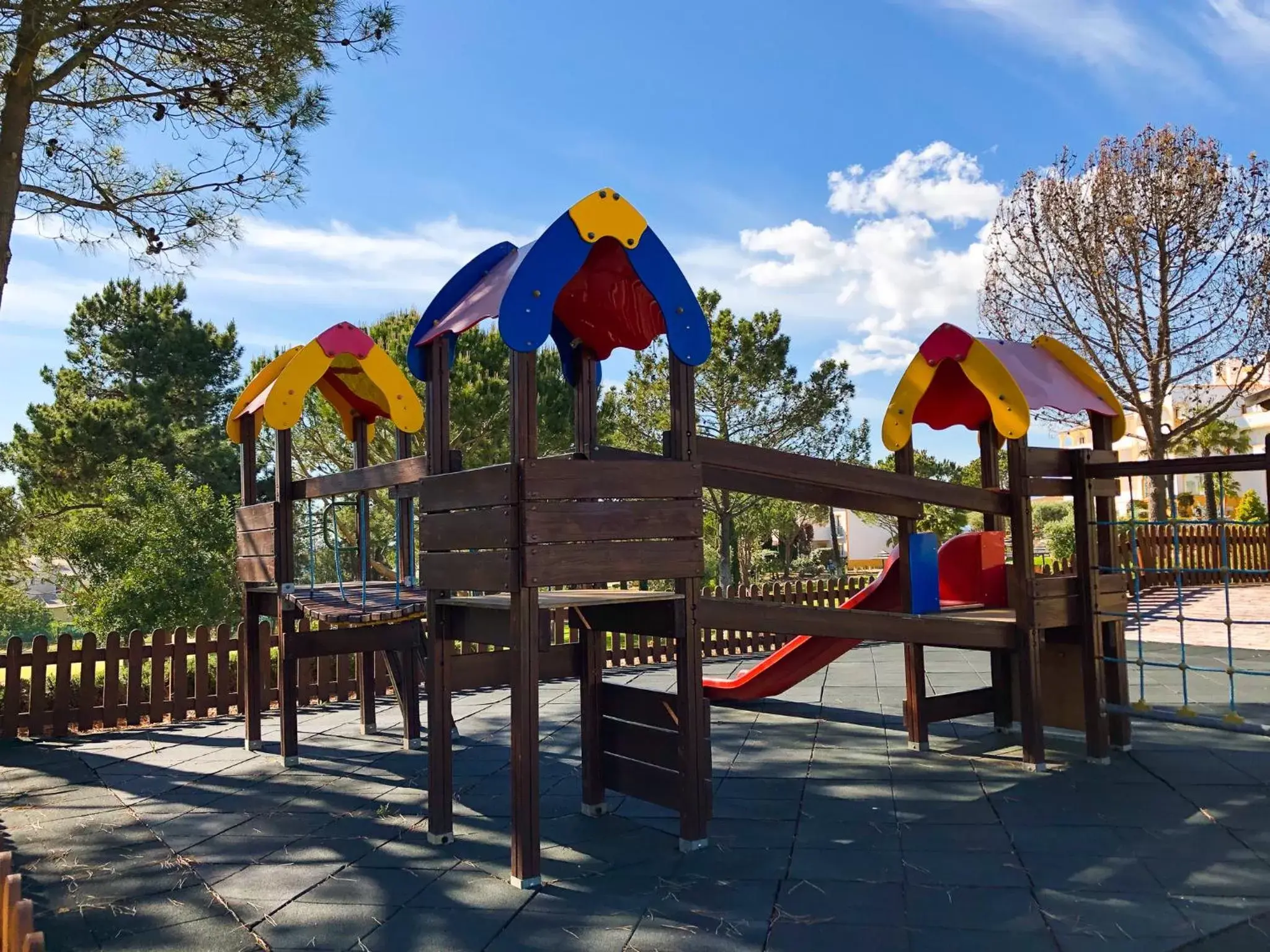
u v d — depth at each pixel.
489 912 3.38
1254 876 3.50
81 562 12.30
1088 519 5.45
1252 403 21.86
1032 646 5.25
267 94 7.06
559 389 15.38
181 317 24.36
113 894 3.65
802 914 3.26
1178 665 5.09
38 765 6.16
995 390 5.21
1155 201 15.11
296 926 3.29
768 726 6.66
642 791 4.35
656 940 3.08
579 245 3.84
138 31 6.63
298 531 7.87
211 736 7.10
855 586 13.96
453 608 4.34
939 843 4.00
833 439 18.03
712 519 21.64
